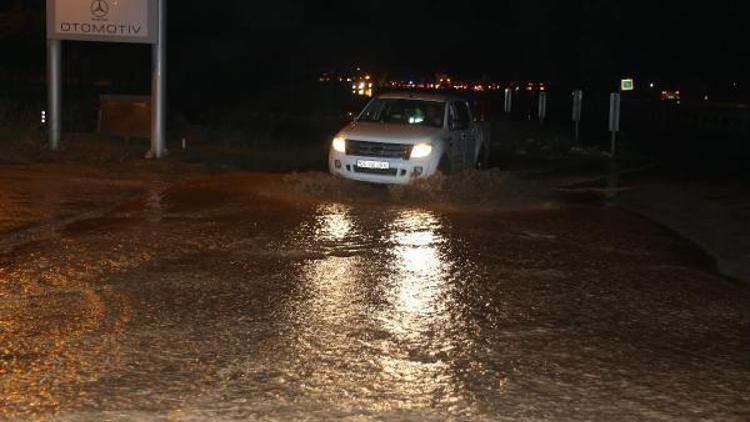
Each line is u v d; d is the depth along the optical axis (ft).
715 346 24.11
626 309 27.68
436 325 25.35
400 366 21.80
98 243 35.12
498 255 35.14
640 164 81.41
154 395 19.56
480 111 65.77
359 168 50.67
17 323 24.59
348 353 22.68
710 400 20.03
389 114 55.67
